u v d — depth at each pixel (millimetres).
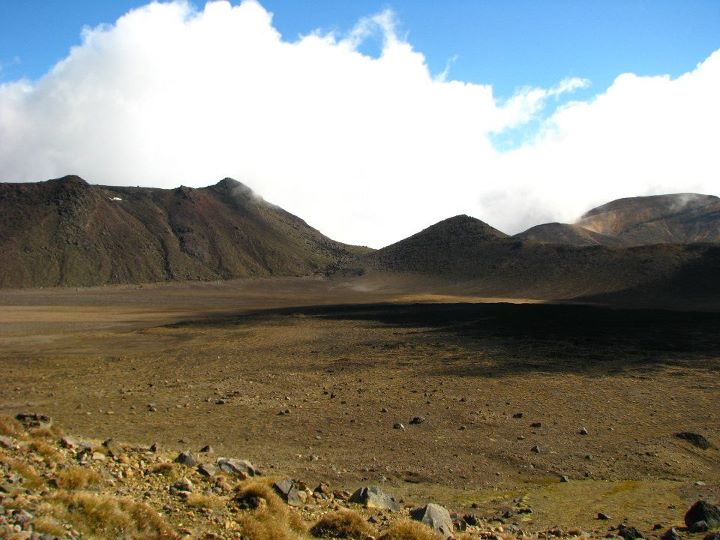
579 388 38219
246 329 80250
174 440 24984
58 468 14000
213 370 46531
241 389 37906
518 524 16328
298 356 54438
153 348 61656
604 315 87938
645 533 15227
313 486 19031
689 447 25656
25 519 9828
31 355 55781
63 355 55812
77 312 119500
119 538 10719
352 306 124188
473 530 14750
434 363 49094
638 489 20203
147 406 32062
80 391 36844
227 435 26281
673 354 52250
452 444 25766
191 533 11672
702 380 40406
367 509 15617
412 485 20438
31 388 37906
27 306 138500
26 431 16844
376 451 24484
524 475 22016
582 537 14148
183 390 37406
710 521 15070
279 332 75938
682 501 18734
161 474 15516
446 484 20734
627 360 49375
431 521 14141
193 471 16328
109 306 143375
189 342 66875
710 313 90688
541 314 89875
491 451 24828
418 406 33031
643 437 27000
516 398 35250
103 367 48250
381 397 35469
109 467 15242
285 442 25438
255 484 14523
